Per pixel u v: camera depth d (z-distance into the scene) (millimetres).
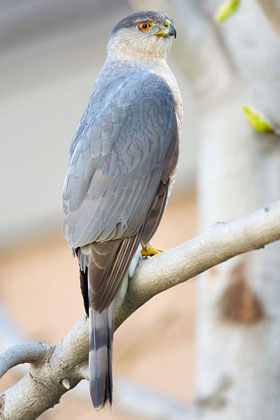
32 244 18969
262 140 10328
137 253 8508
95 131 9148
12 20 17266
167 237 17875
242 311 10203
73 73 17469
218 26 10547
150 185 9078
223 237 6883
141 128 9320
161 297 16906
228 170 10422
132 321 16828
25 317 18688
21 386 7859
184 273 7320
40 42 17391
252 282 10195
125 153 9062
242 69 10484
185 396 16359
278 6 8609
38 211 18547
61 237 18750
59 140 17891
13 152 18250
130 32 10875
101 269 7977
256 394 10148
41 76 17781
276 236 6660
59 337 18281
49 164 18172
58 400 7910
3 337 12633
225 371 10250
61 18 16969
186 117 16906
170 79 10430
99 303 7695
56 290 18578
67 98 17609
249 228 6730
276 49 10477
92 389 7367
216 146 10516
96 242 8297
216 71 10531
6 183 18531
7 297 18953
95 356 7488
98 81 10539
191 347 16562
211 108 10602
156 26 10711
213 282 10328
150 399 11453
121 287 7688
